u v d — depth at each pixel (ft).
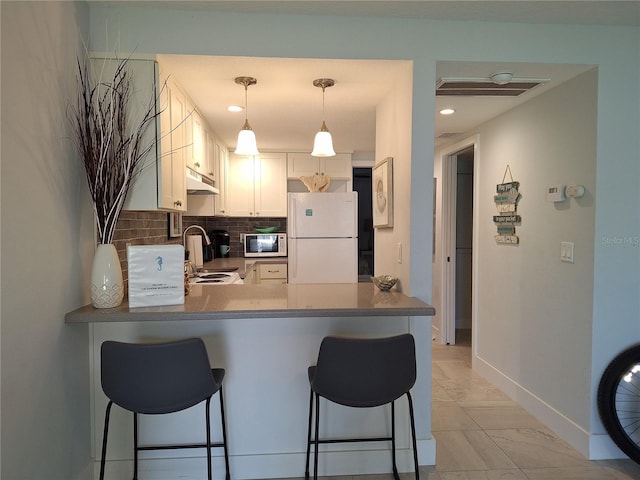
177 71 7.28
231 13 6.69
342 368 5.41
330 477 6.93
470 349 13.65
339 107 9.55
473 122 10.90
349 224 12.92
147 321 6.27
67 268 5.79
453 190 13.99
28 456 4.93
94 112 6.07
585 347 7.39
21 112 4.75
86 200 6.36
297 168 15.74
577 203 7.54
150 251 6.06
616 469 7.01
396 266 7.83
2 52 4.42
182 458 6.76
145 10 6.59
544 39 7.01
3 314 4.46
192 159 9.09
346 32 6.84
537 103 8.68
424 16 6.80
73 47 6.00
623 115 7.10
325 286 8.10
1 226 4.41
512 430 8.32
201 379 5.37
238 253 16.83
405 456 7.07
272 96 8.73
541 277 8.63
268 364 6.84
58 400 5.58
